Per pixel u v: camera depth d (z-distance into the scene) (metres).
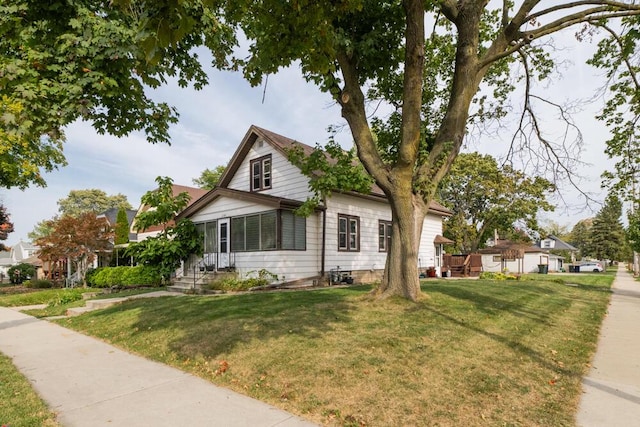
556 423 3.42
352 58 8.20
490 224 34.88
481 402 3.83
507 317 7.49
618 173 11.52
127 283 17.36
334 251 15.51
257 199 13.96
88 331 8.05
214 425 3.48
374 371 4.52
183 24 2.91
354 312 7.21
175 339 6.41
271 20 4.89
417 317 6.81
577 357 5.40
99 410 3.88
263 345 5.57
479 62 8.48
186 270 17.34
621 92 10.02
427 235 22.14
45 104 5.62
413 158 7.95
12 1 5.37
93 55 5.86
